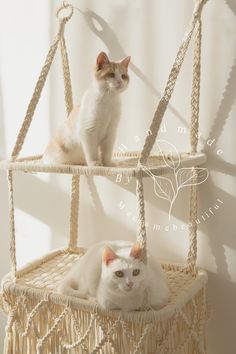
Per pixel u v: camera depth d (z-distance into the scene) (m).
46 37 1.46
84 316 1.08
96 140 1.12
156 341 1.03
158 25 1.31
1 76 1.55
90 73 1.43
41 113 1.51
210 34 1.23
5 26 1.51
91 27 1.40
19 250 1.62
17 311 1.15
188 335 1.14
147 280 1.02
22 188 1.58
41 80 1.17
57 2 1.43
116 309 1.01
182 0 1.27
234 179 1.25
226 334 1.33
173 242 1.37
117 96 1.13
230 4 1.20
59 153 1.17
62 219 1.54
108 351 1.08
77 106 1.17
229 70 1.22
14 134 1.56
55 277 1.24
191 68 1.27
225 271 1.30
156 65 1.33
